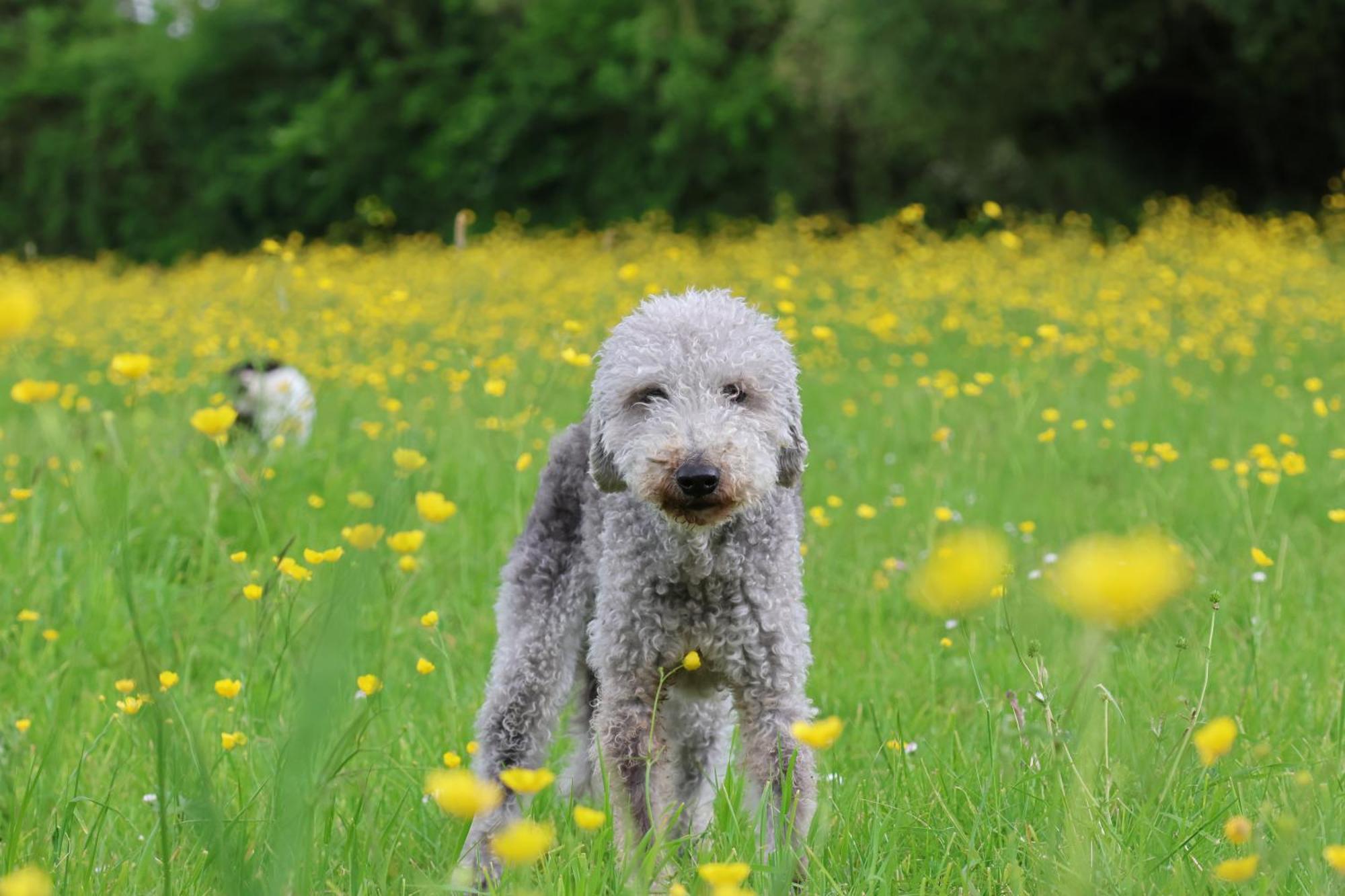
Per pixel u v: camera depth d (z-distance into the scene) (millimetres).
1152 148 22688
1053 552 5531
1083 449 7434
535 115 26719
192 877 2691
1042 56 19844
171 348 10336
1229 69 20141
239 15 29891
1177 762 2771
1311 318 11273
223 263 17969
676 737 3674
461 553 5562
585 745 3740
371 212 13805
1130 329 10789
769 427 3432
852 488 6840
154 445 6566
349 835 2801
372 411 8023
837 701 4191
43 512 5527
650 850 2740
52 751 3365
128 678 3688
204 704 4109
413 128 28562
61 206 33375
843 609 5031
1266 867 2438
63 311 13594
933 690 3896
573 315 10711
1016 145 22500
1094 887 2355
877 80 21141
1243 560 5219
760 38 26047
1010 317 11820
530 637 3635
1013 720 2838
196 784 2549
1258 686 3715
